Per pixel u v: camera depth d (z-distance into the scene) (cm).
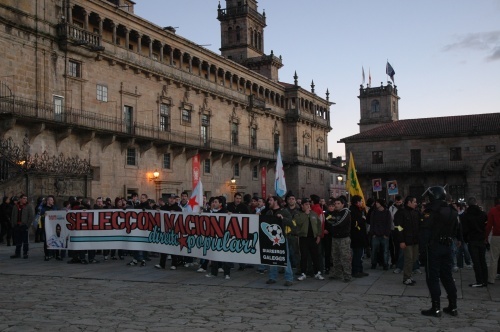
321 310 1126
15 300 1235
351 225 1631
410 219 1474
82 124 3828
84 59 3897
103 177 4000
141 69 4434
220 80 5897
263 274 1691
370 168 6612
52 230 2012
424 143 6419
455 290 1073
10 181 2833
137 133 4388
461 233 1806
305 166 7519
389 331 942
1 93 3253
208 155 5309
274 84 6994
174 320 1025
